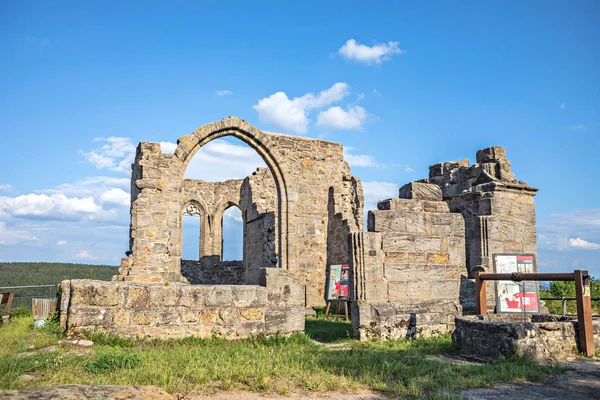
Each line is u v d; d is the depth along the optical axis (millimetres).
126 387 5246
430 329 11297
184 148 18688
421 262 11875
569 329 9086
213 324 10078
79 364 6961
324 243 22531
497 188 14008
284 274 10953
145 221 14828
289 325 10766
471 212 14422
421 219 12078
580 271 9195
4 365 6418
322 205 22734
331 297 18016
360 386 6664
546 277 9758
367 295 11195
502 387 6820
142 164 15242
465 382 6914
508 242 13922
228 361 7570
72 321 9094
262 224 23328
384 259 11516
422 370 7543
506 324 8727
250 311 10422
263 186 25156
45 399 4602
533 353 8508
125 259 14688
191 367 6965
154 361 7281
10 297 14219
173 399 5410
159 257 14797
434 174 17766
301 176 22422
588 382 7090
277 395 6145
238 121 20234
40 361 6914
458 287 12211
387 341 10727
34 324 11508
